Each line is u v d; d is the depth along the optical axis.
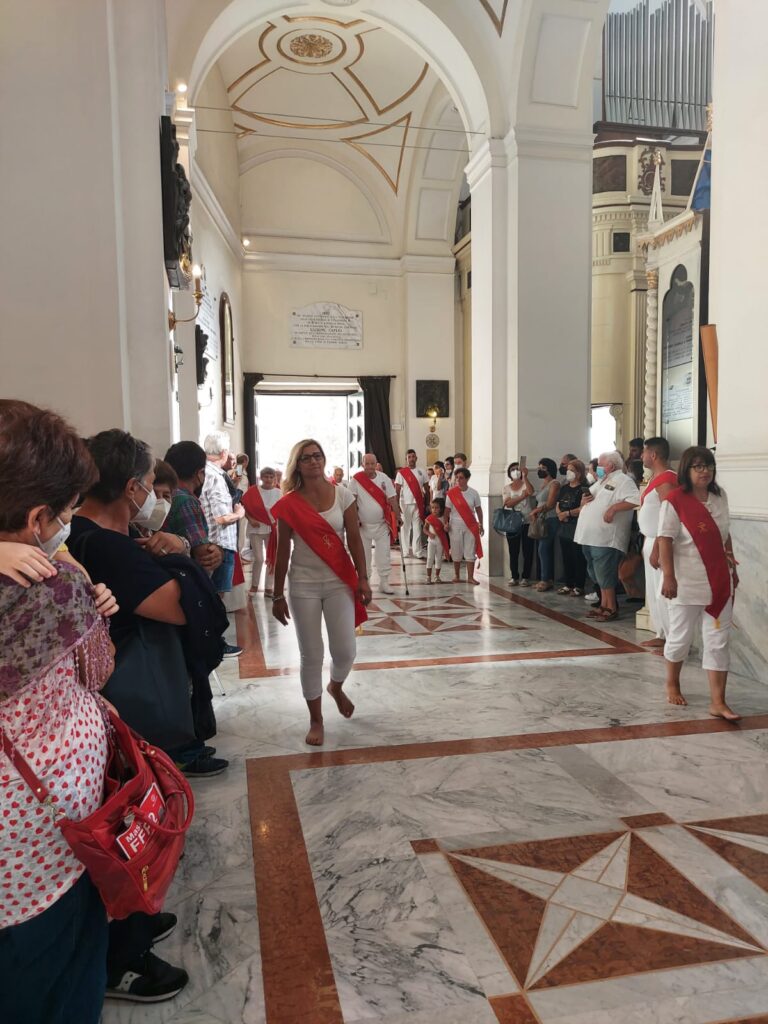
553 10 7.88
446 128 13.75
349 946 1.99
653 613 5.37
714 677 3.75
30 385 3.41
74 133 3.39
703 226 9.55
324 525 3.42
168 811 1.27
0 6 3.33
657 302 10.78
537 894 2.22
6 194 3.36
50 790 1.10
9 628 1.06
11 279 3.38
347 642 3.57
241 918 2.12
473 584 8.28
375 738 3.54
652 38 16.11
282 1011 1.75
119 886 1.15
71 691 1.15
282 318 15.43
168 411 3.75
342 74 13.05
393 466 15.80
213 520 4.93
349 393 16.38
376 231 15.73
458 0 8.45
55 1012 1.18
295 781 3.06
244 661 5.05
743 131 4.52
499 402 8.80
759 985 1.82
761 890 2.23
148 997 1.78
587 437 8.73
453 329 15.61
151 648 1.92
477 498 8.31
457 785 3.00
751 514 4.42
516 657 5.04
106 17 3.38
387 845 2.53
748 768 3.13
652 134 15.50
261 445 18.75
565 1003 1.76
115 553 1.88
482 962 1.92
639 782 3.01
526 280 8.49
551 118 8.45
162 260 3.72
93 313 3.44
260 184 15.20
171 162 3.88
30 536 1.13
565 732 3.58
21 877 1.11
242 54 12.26
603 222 14.60
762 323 4.39
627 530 6.17
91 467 1.21
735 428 4.61
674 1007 1.74
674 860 2.40
